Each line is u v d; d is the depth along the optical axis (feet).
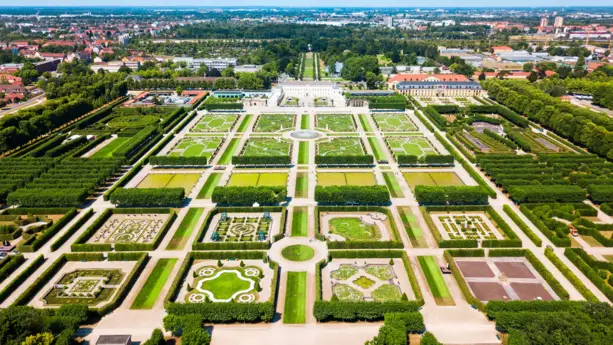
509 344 519.19
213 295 647.56
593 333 501.56
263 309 592.19
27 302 639.76
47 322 544.62
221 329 586.86
